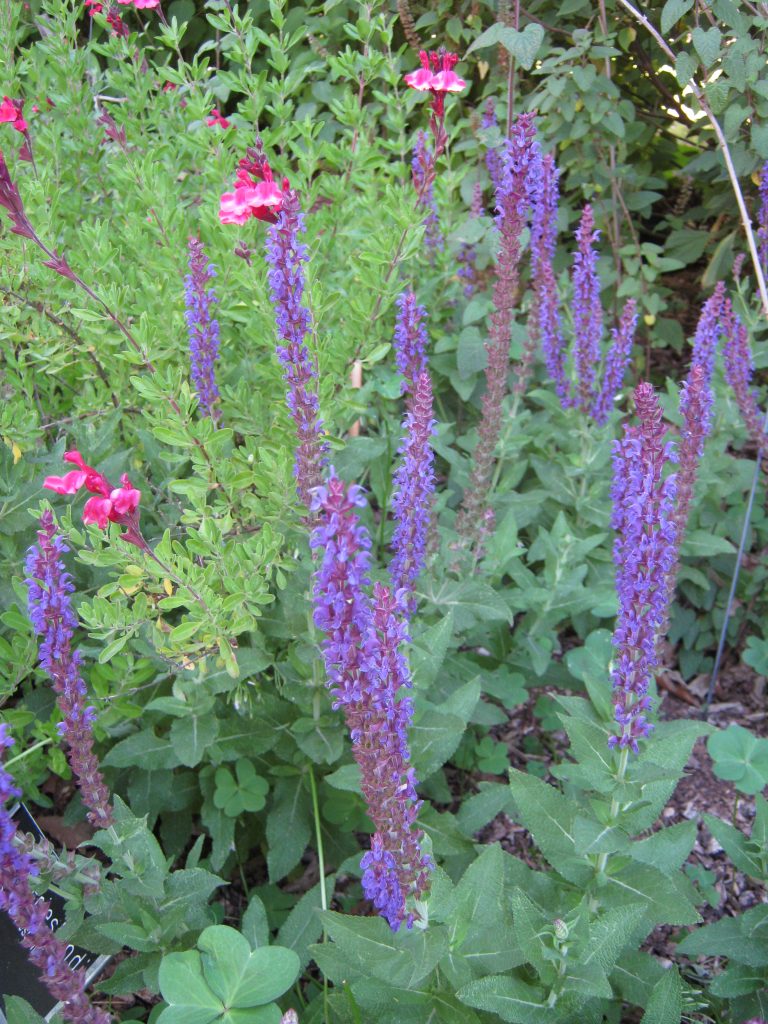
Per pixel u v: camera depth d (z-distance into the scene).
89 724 0.44
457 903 0.45
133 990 0.48
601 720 0.55
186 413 0.54
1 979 0.47
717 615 0.81
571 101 0.89
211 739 0.55
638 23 0.98
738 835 0.52
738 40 0.76
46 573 0.41
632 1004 0.56
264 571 0.55
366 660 0.37
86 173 0.80
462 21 1.02
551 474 0.80
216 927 0.46
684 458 0.59
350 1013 0.48
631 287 0.94
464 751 0.70
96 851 0.61
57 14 0.78
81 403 0.66
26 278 0.66
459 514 0.67
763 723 0.77
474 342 0.82
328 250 0.72
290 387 0.55
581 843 0.45
